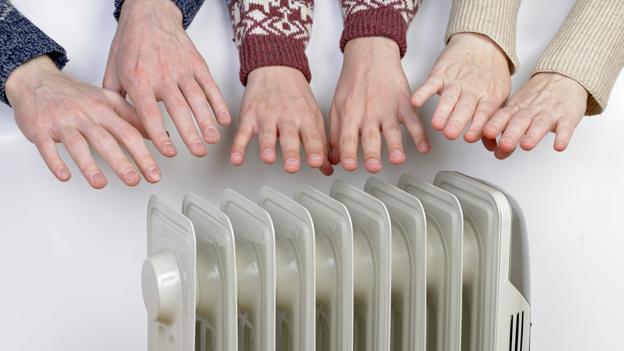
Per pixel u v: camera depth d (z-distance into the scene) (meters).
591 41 1.00
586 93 0.99
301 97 0.99
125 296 1.08
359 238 0.95
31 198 1.02
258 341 0.91
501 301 0.95
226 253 0.86
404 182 1.01
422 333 0.93
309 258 0.88
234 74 1.07
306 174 1.10
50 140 0.88
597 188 1.19
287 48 1.02
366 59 1.02
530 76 1.05
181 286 0.86
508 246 0.94
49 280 1.05
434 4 1.13
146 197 1.06
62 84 0.91
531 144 0.91
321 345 1.00
